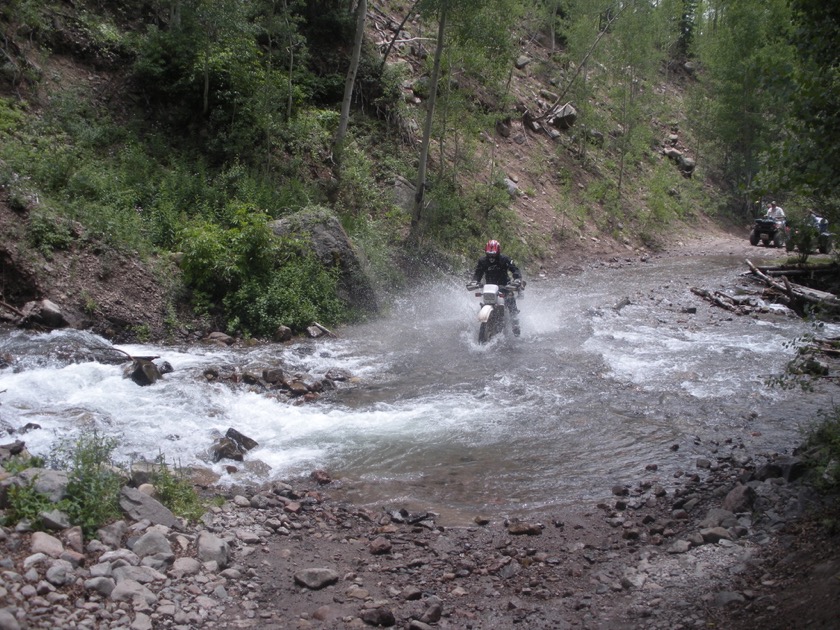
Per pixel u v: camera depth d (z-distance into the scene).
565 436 8.55
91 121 16.20
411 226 19.02
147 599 4.45
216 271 13.33
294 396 9.93
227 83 18.12
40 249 11.58
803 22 5.98
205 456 7.57
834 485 5.93
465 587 5.19
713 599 4.67
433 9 18.75
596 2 33.28
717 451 7.96
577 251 26.11
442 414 9.32
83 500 5.27
